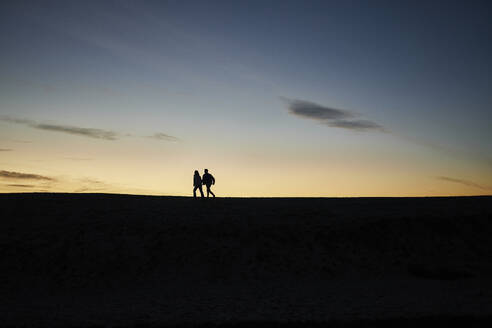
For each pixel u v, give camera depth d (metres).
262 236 18.80
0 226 18.41
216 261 16.77
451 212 22.75
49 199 23.27
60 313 11.32
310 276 16.14
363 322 9.66
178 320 10.40
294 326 9.48
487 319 9.84
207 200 25.47
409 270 16.95
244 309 11.62
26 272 15.14
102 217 20.14
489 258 18.36
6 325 9.95
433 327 9.29
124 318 10.66
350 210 23.31
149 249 17.25
